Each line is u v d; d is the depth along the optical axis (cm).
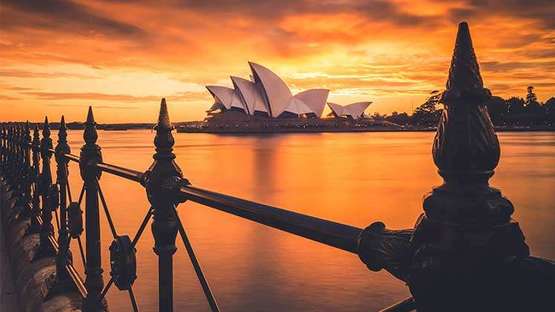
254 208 120
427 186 3662
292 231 105
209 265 1423
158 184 168
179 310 1073
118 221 1998
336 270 1405
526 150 9194
